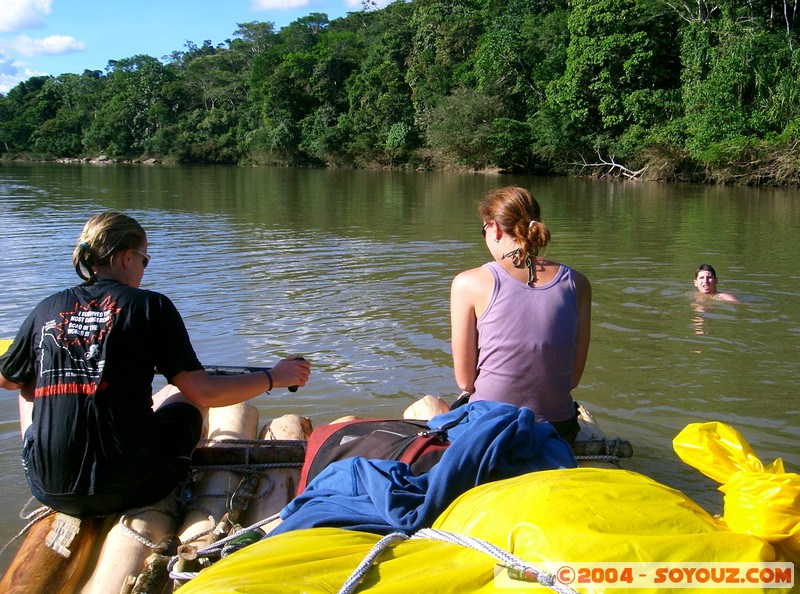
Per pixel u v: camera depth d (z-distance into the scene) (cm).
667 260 1069
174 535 316
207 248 1162
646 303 805
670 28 3706
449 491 245
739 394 537
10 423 484
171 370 317
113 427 300
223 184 2995
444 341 653
